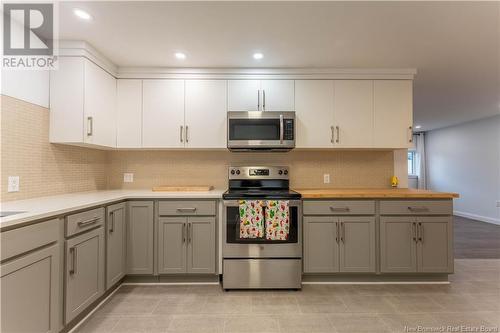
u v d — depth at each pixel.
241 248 2.42
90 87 2.33
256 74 2.78
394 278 2.56
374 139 2.78
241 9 1.79
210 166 3.10
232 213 2.43
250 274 2.41
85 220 1.83
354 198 2.50
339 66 2.73
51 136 2.25
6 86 1.85
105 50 2.40
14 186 1.92
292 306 2.12
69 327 1.78
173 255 2.46
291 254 2.42
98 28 2.04
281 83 2.78
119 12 1.83
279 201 2.42
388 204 2.51
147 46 2.32
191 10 1.81
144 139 2.75
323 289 2.43
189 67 2.76
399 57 2.53
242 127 2.68
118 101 2.75
